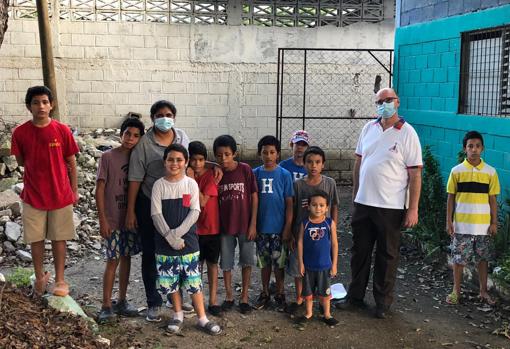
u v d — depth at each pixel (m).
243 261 5.06
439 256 6.44
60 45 11.23
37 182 4.41
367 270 5.21
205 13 11.56
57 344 3.87
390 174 4.97
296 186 5.11
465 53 6.94
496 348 4.47
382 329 4.81
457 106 7.02
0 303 3.95
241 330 4.73
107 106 11.50
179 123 11.76
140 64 11.49
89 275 6.00
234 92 11.80
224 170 5.00
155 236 4.59
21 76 11.16
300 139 5.44
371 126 5.20
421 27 7.82
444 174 7.30
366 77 12.01
